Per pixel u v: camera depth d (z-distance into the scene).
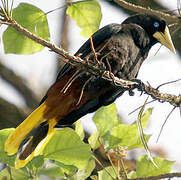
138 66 11.52
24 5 9.05
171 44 11.97
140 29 11.44
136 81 9.77
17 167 8.59
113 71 10.86
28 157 8.87
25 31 7.56
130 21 12.02
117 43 10.83
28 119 10.29
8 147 8.99
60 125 11.14
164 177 9.46
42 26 9.25
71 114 11.12
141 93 9.77
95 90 10.55
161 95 9.63
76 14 9.45
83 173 9.11
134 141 9.62
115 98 11.41
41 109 10.36
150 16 11.95
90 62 8.41
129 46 11.04
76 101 10.49
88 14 9.42
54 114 10.48
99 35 11.03
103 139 9.43
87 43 11.17
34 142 10.21
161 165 9.81
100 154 11.62
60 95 10.32
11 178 8.55
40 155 8.66
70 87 10.30
